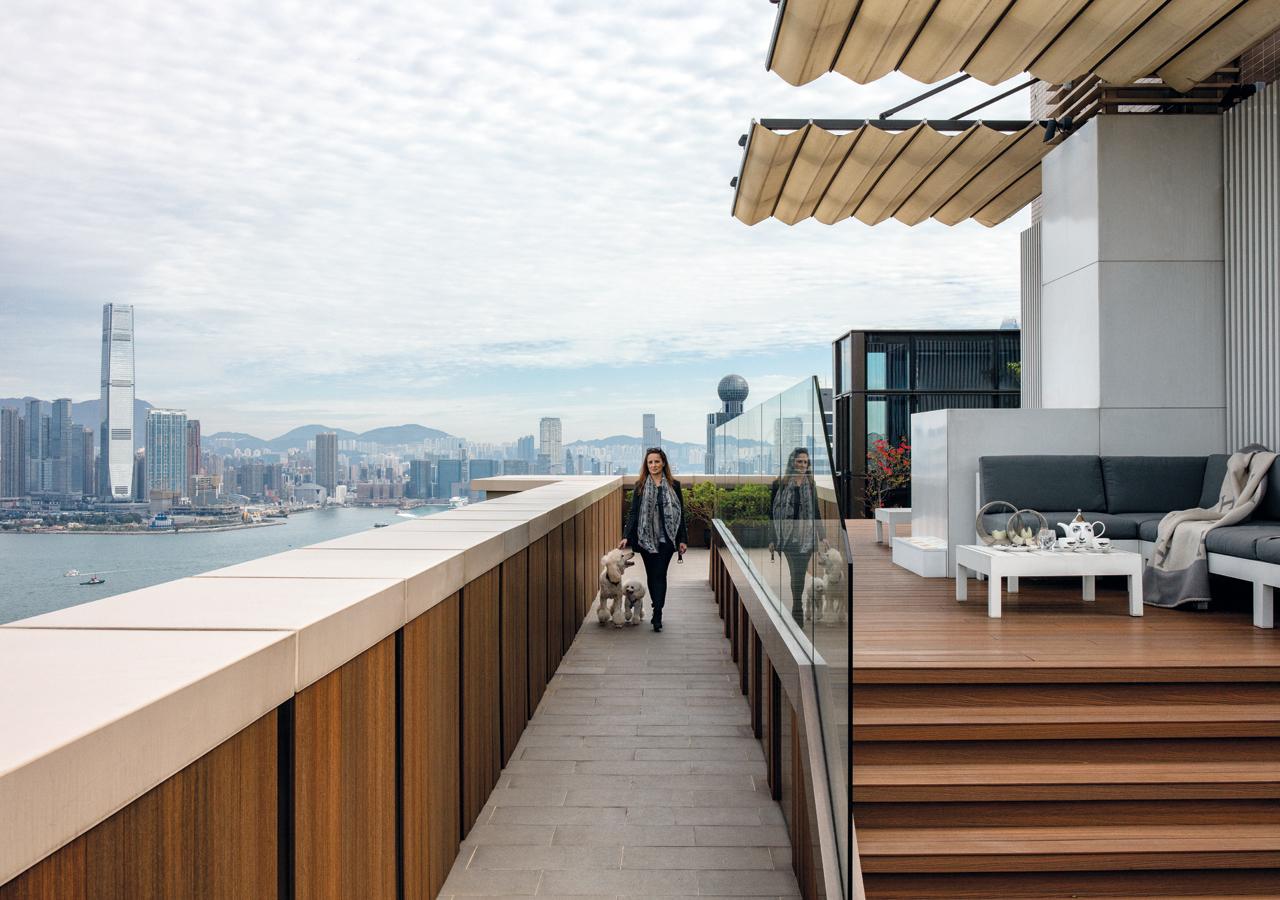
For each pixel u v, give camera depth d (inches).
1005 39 218.4
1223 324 254.5
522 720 184.9
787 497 147.4
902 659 151.4
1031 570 191.5
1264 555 177.3
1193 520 207.8
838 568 99.3
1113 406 253.9
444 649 119.3
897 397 556.1
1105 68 231.6
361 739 84.9
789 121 277.6
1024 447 253.3
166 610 74.7
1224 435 253.8
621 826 139.3
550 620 228.2
